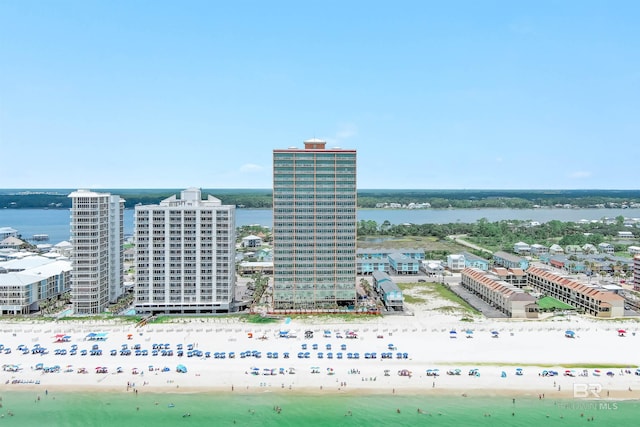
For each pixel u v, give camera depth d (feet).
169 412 584.81
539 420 570.46
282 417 575.79
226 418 572.92
